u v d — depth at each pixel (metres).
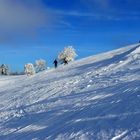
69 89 33.25
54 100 28.00
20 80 72.00
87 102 22.33
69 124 17.45
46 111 23.36
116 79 31.14
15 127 20.98
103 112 17.75
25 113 25.39
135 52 51.84
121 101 19.25
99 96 23.48
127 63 45.03
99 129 15.01
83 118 17.75
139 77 29.31
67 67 67.75
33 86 47.97
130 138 12.90
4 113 28.36
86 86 31.48
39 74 70.38
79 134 15.27
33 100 32.62
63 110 21.67
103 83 30.66
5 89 59.16
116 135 13.63
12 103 34.78
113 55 67.81
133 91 21.58
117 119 15.68
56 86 38.00
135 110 16.17
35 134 17.70
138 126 13.84
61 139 15.31
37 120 21.03
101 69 45.19
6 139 18.52
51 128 18.02
